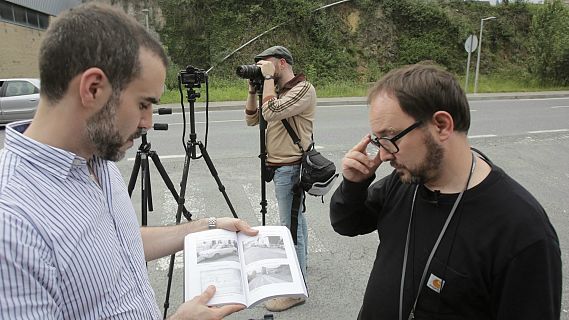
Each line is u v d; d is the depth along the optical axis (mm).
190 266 1480
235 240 1662
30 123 1154
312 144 3014
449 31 23500
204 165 6336
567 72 21188
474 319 1275
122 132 1080
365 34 23062
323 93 17172
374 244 3904
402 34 23562
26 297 916
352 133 8602
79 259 1052
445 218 1286
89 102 1009
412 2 23422
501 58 24031
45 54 997
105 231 1175
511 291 1158
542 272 1124
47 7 20016
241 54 21594
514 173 5914
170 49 21609
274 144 2975
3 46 16875
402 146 1236
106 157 1113
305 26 22203
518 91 19219
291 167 2953
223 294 1357
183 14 21594
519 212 1169
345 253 3736
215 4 21828
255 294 1397
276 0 21812
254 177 5789
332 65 21984
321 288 3199
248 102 3332
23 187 991
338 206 1651
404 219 1425
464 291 1241
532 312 1132
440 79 1220
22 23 18297
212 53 21609
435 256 1283
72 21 1000
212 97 15125
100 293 1101
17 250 912
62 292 1026
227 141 7879
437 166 1245
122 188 1401
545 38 21156
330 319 2852
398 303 1365
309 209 4719
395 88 1235
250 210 4676
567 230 4109
